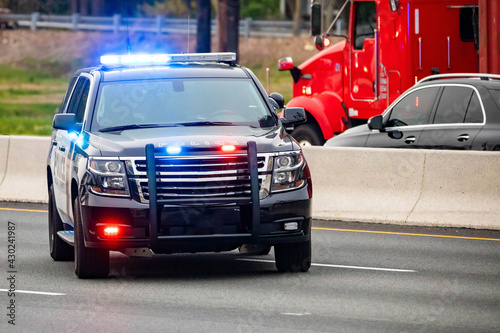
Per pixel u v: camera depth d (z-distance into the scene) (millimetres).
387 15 52125
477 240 37250
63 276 29422
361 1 53906
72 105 33875
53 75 164500
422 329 22094
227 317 23422
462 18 52062
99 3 194375
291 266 29578
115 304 25047
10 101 139750
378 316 23453
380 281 28328
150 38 167500
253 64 155500
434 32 51875
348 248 35094
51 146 35188
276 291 26688
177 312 24016
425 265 31375
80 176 28391
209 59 33188
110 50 168250
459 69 52094
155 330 22078
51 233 33594
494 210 40375
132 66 32656
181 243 27359
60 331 22109
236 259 32750
